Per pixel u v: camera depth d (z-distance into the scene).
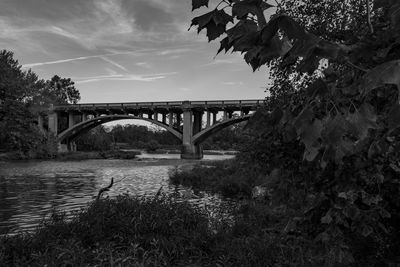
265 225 7.37
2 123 49.09
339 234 2.17
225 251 5.75
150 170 33.22
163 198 8.95
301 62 1.04
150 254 5.79
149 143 106.31
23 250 5.76
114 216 7.39
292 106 1.41
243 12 1.00
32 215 12.23
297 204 2.71
